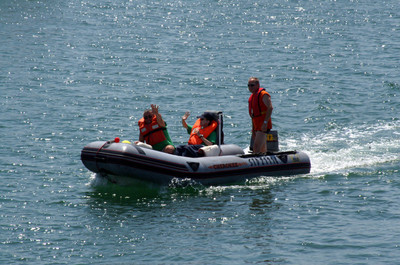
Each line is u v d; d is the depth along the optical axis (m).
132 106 46.44
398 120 41.28
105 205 24.61
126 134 38.09
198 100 49.03
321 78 58.69
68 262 19.16
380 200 24.91
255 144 29.22
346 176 28.69
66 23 105.50
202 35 93.06
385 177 28.27
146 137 28.09
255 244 20.48
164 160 26.25
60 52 74.94
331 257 19.41
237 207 24.25
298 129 39.25
